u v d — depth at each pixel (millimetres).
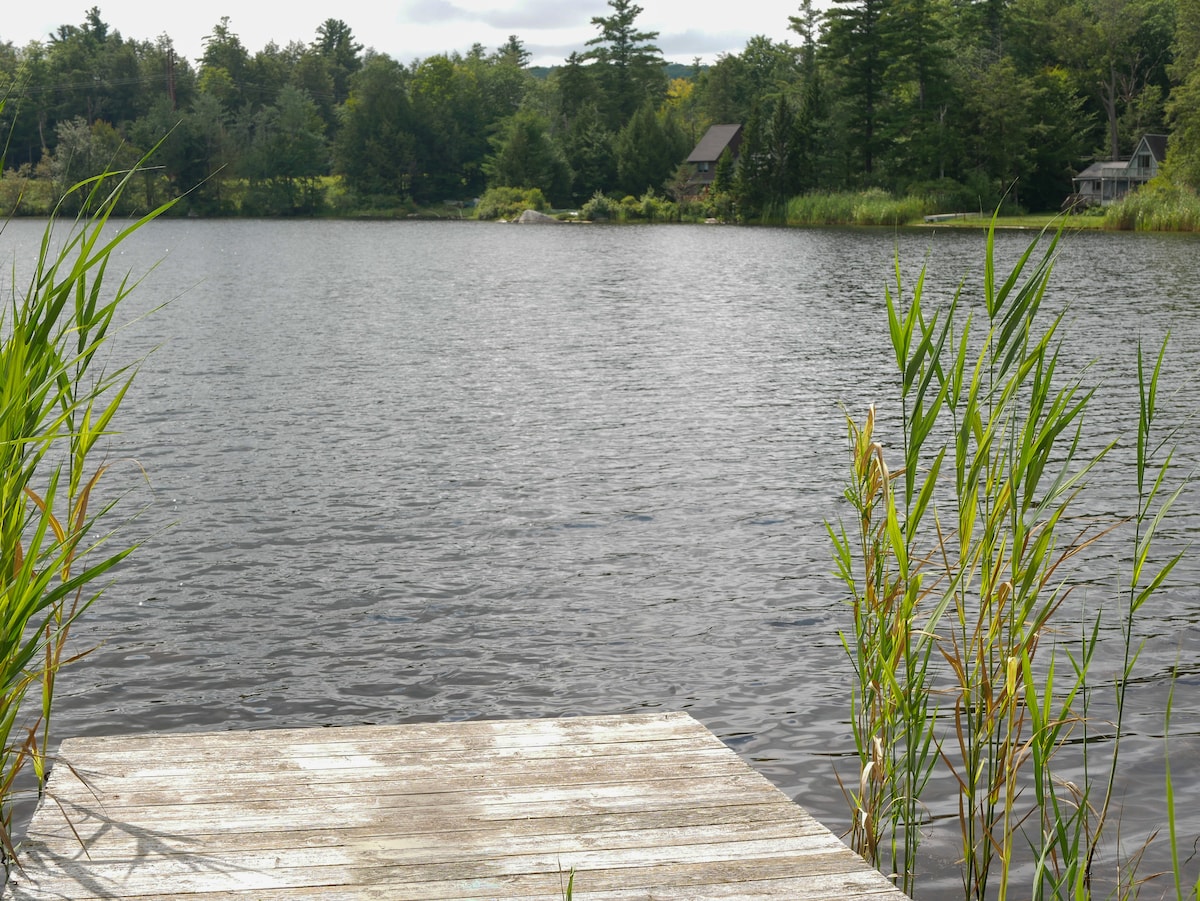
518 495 9938
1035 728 3195
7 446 2957
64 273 34219
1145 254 38812
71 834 3303
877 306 26625
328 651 6438
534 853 3242
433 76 109750
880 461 3512
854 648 6430
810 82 75125
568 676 6082
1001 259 38219
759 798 3631
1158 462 10961
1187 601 7195
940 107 72312
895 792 3795
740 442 12156
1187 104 57406
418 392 15258
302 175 97688
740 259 43094
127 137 91625
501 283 33938
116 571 7809
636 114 91625
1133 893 3895
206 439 12234
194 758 3906
